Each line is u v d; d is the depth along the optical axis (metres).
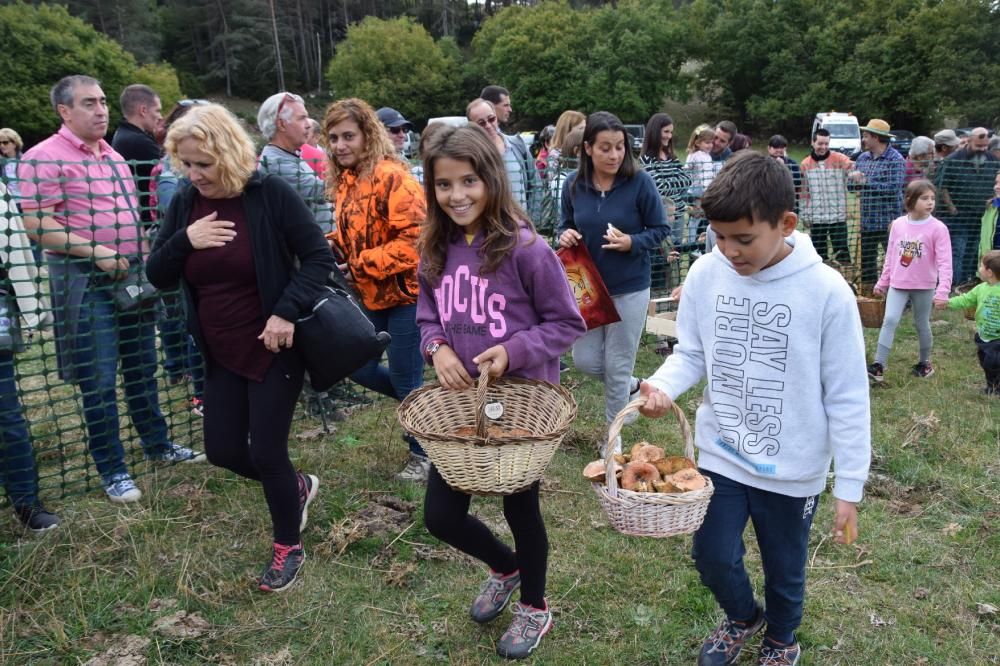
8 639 2.67
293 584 3.01
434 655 2.63
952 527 3.49
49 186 3.47
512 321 2.34
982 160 8.52
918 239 5.43
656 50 63.38
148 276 2.84
